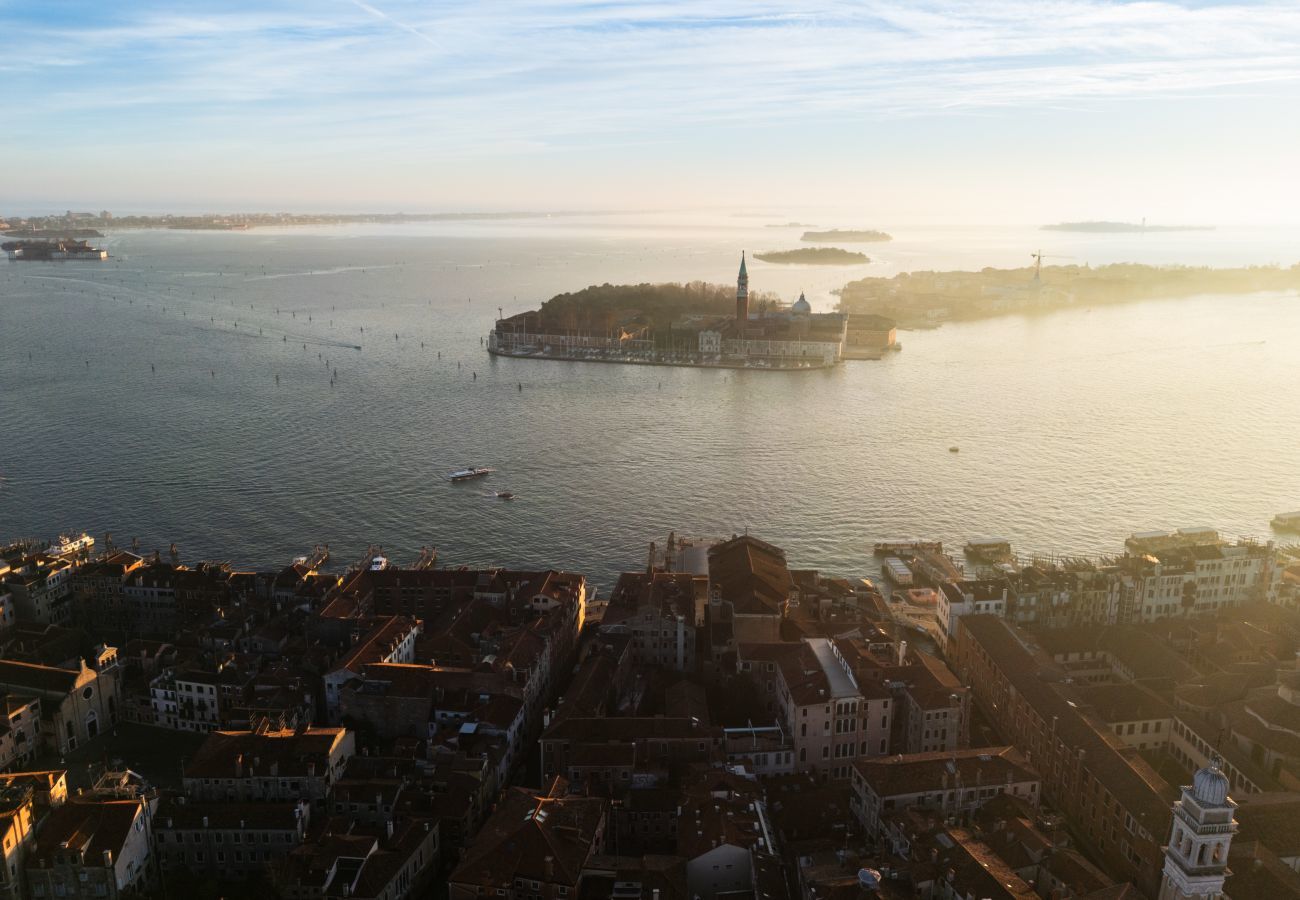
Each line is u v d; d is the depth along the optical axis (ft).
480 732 623.36
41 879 467.93
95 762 637.30
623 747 584.81
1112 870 533.14
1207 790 407.23
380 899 467.93
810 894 456.86
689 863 482.69
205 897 499.51
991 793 553.23
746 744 615.98
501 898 469.16
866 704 622.54
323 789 561.02
